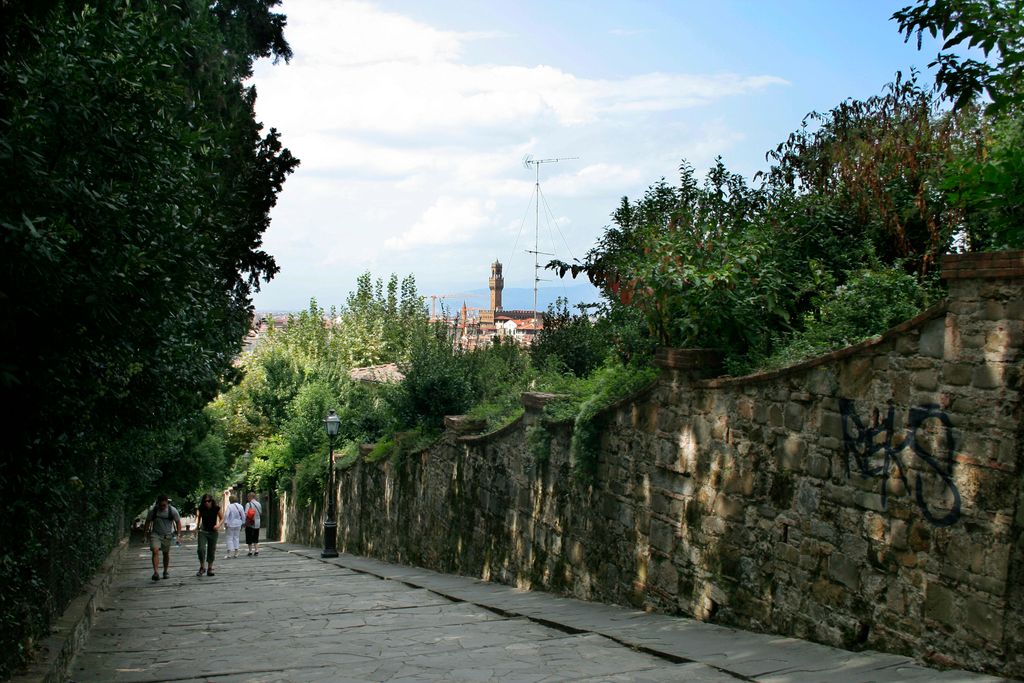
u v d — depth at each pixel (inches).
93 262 255.1
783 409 350.0
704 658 312.8
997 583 254.5
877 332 353.1
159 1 343.0
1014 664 249.8
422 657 344.5
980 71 316.5
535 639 379.6
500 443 632.4
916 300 375.9
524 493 590.6
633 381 465.7
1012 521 252.4
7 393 256.1
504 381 909.8
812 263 417.1
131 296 277.9
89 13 268.8
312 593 614.5
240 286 825.5
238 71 845.2
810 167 515.2
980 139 419.8
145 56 277.7
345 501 1119.6
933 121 467.2
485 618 458.9
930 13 313.3
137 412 402.6
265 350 2123.5
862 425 309.0
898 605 291.7
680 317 434.6
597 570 491.8
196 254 311.0
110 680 318.0
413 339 1028.5
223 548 1311.5
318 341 2349.9
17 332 242.1
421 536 812.0
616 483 473.1
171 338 379.2
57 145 256.4
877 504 301.6
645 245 453.7
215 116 676.1
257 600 573.9
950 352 273.9
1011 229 311.3
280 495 1626.5
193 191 352.2
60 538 389.4
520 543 597.0
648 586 442.0
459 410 874.8
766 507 358.3
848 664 284.4
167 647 392.8
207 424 1134.4
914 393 287.4
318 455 1326.3
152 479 1050.7
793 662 294.7
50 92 248.1
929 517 279.7
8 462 267.0
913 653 284.0
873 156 456.4
